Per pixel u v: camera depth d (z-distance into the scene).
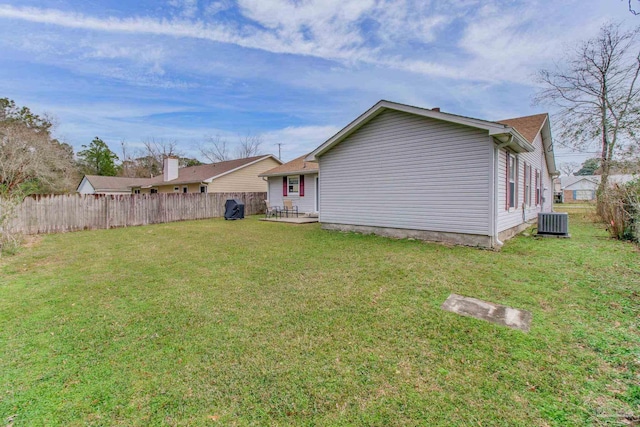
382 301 3.82
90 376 2.44
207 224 13.27
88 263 6.15
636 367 2.38
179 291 4.40
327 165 10.04
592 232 8.98
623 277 4.45
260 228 11.38
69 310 3.77
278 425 1.91
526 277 4.57
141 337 3.07
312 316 3.45
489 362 2.50
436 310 3.51
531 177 11.08
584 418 1.90
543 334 2.91
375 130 8.68
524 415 1.93
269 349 2.78
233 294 4.22
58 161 22.66
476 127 6.61
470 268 5.10
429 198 7.64
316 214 15.30
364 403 2.07
